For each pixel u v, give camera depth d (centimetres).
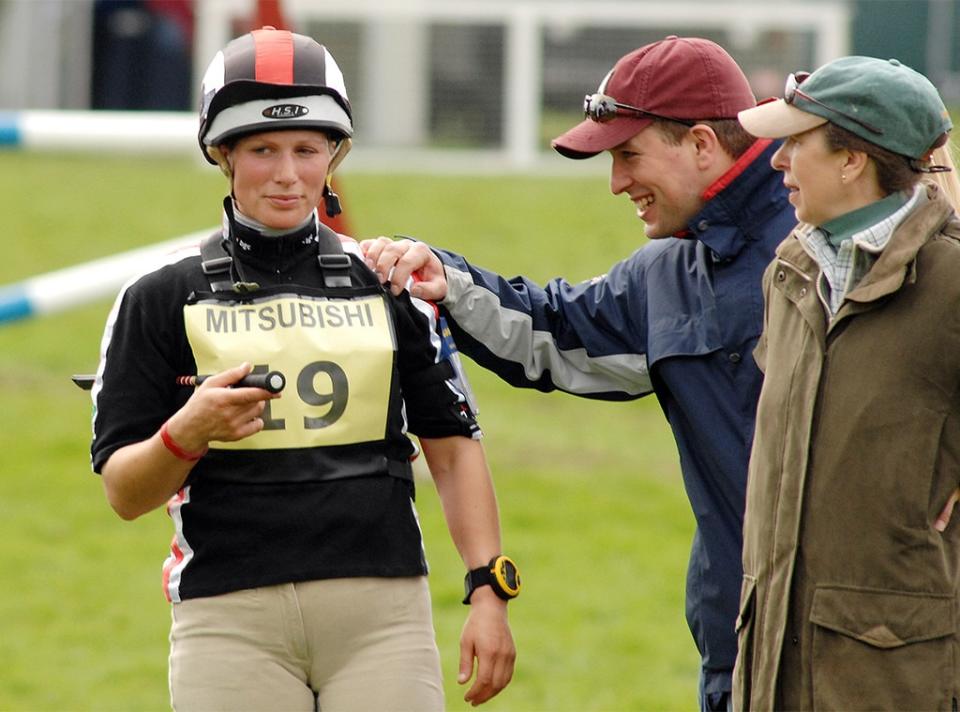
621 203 5966
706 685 1300
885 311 1105
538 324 1385
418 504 3105
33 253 5056
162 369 1170
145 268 1191
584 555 2873
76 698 2191
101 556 2869
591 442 3641
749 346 1284
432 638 1198
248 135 1153
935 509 1105
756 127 1144
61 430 3606
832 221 1142
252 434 1112
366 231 5266
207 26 7019
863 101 1110
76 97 7125
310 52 1167
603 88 1334
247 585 1144
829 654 1108
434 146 7094
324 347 1162
